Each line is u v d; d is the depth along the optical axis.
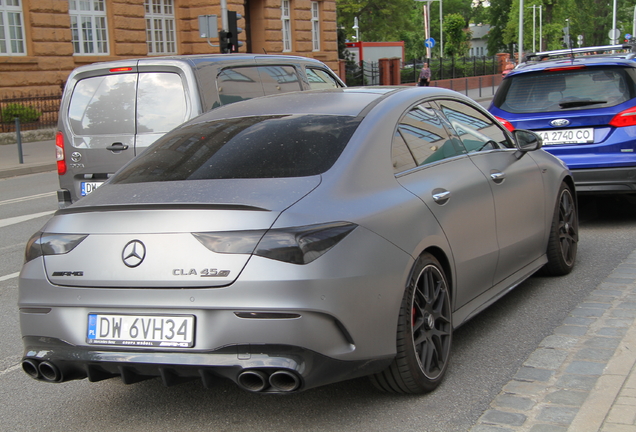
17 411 3.92
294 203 3.30
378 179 3.70
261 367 3.10
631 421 3.19
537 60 9.06
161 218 3.30
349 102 4.19
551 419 3.35
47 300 3.46
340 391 3.89
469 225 4.27
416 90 4.52
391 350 3.47
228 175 3.62
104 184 3.98
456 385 3.88
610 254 6.59
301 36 36.03
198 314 3.21
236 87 7.94
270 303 3.10
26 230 9.56
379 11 74.25
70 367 3.43
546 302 5.29
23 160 18.05
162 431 3.57
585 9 99.94
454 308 4.15
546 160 5.80
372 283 3.34
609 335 4.39
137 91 7.49
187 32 31.17
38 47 24.66
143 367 3.27
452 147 4.52
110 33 27.66
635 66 7.52
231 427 3.56
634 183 7.27
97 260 3.36
